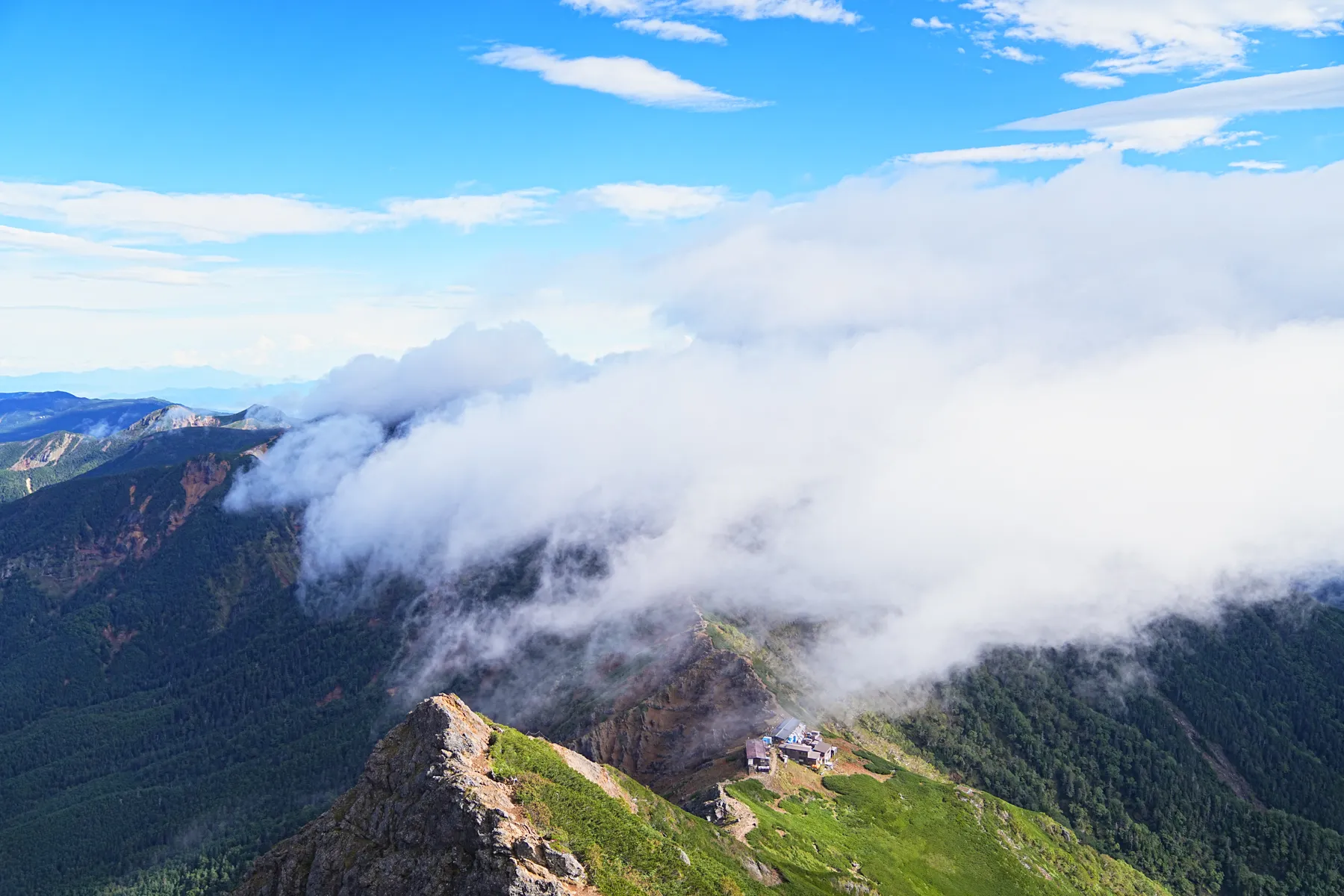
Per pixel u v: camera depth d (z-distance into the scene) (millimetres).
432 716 158875
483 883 133375
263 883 154875
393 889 138875
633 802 184875
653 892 141625
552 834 143500
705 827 195000
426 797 145000
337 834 151750
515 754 161250
